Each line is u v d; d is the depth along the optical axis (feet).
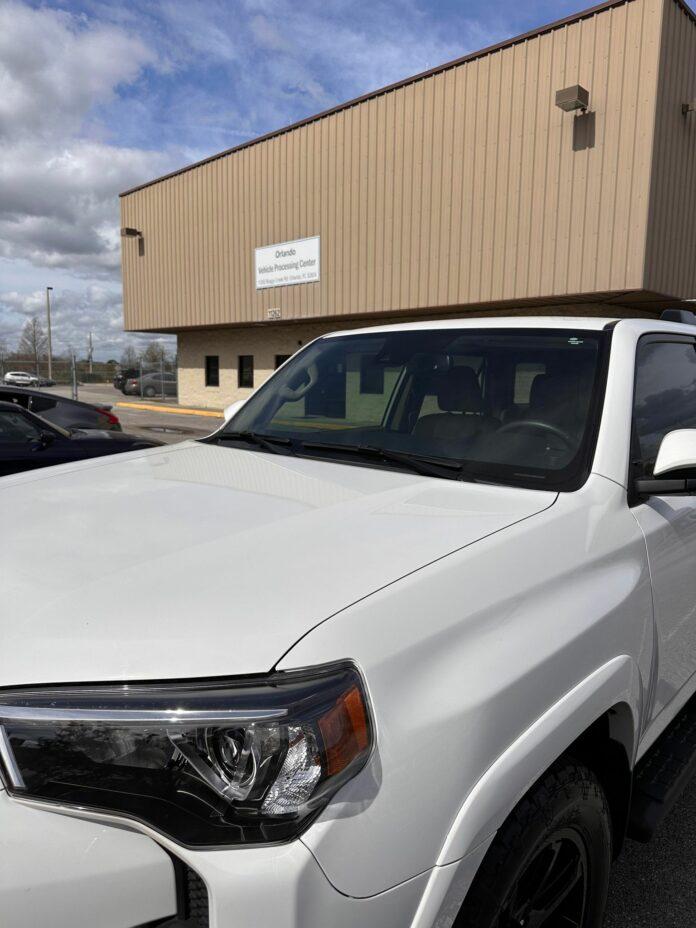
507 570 5.03
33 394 33.65
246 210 71.05
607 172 45.06
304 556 4.92
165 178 80.18
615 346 7.52
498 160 50.47
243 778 3.63
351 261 61.52
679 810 9.16
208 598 4.34
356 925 3.62
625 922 7.16
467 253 52.95
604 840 5.53
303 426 9.24
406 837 3.81
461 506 6.06
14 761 3.68
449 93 52.85
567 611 5.19
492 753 4.27
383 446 8.05
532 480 6.69
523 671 4.57
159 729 3.65
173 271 81.10
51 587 4.58
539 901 5.04
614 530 6.14
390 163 57.36
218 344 84.07
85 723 3.68
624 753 5.95
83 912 3.60
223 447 9.07
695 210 49.62
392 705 3.97
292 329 75.00
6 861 3.55
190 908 3.71
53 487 7.19
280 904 3.45
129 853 3.65
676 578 6.95
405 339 9.34
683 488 6.96
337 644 3.98
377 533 5.37
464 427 7.72
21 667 3.89
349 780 3.69
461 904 4.07
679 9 43.65
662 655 6.79
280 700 3.68
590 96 45.37
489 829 4.15
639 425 7.20
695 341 9.23
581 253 46.68
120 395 118.93
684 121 46.37
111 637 4.01
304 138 64.08
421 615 4.38
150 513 6.02
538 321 8.48
